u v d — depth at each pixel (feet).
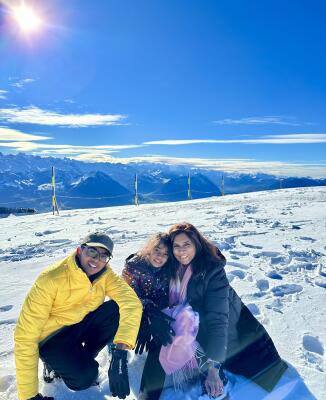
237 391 5.71
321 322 7.66
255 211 26.43
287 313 8.10
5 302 10.00
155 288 6.64
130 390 5.96
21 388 5.43
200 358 5.92
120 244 16.48
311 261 12.42
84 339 6.37
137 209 35.45
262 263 12.22
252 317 6.40
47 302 5.48
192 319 5.98
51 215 36.06
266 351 6.05
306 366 6.15
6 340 7.66
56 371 5.82
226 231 18.40
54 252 16.21
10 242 20.07
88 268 5.57
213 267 6.25
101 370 6.43
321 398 5.42
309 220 20.98
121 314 5.84
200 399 5.59
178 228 6.40
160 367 5.89
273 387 5.70
